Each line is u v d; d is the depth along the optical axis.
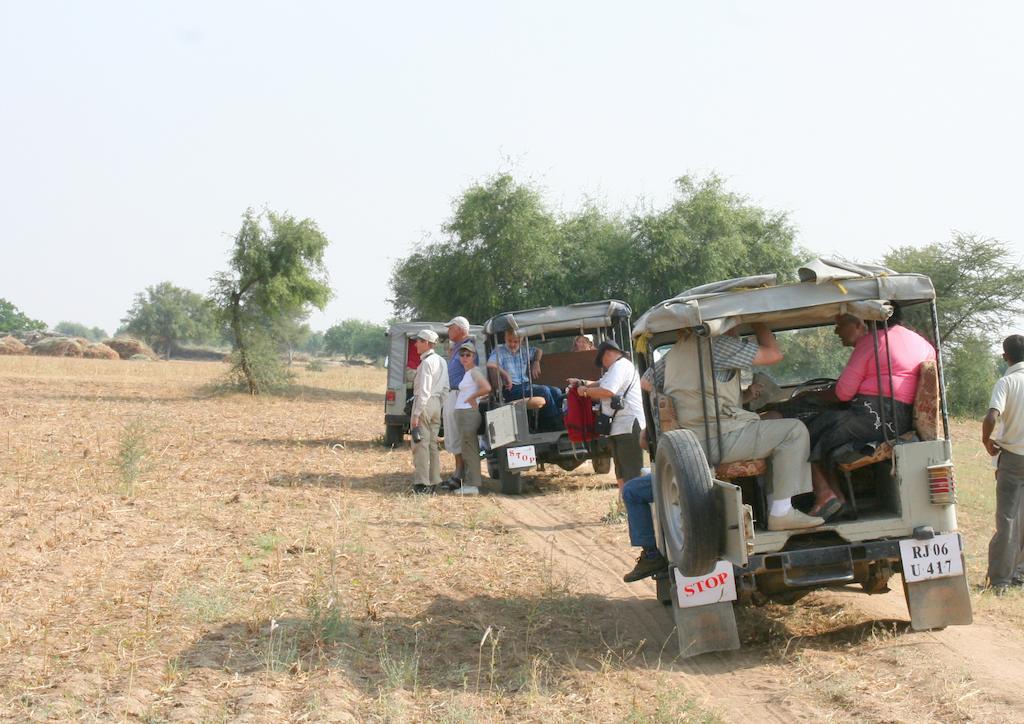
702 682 6.03
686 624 6.36
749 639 6.83
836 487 6.64
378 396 43.22
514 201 36.19
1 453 16.25
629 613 7.68
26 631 6.62
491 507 12.63
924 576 6.33
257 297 37.12
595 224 38.09
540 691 5.81
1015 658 6.16
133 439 14.29
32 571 8.16
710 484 5.89
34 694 5.37
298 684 5.75
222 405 32.28
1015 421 7.85
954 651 6.30
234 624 6.98
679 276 35.31
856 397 6.50
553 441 13.98
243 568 8.72
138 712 5.16
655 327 6.38
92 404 29.61
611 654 6.58
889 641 6.58
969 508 11.90
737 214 36.22
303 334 79.19
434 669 6.26
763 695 5.73
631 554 9.77
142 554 9.05
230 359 37.75
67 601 7.38
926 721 5.15
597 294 36.28
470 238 36.38
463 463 13.95
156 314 143.75
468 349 13.73
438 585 8.43
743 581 6.42
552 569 9.12
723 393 6.55
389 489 14.14
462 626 7.22
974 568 8.77
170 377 50.16
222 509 11.73
